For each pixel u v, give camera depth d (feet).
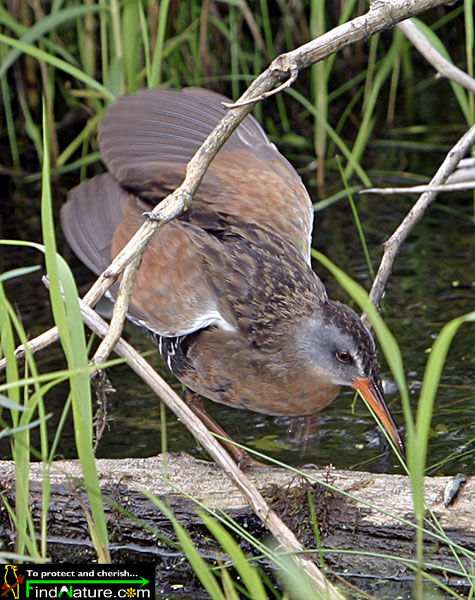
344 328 29.50
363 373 29.58
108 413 36.19
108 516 28.86
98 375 23.50
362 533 27.53
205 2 51.52
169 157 33.42
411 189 24.99
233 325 29.96
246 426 35.55
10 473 29.19
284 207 33.45
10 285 44.60
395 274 43.47
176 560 28.45
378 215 48.65
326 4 53.72
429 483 27.66
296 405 30.66
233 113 24.59
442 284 42.50
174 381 38.19
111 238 31.55
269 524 22.91
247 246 31.27
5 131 55.06
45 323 41.11
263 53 55.16
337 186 50.47
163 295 30.45
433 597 26.45
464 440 33.19
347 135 55.31
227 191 33.40
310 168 52.21
